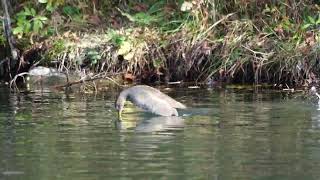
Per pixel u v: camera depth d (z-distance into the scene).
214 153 24.66
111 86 43.41
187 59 45.16
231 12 47.56
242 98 37.44
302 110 33.19
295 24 46.28
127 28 47.75
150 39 46.16
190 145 25.83
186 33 45.97
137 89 32.88
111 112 33.31
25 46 47.00
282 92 39.97
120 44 45.72
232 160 23.69
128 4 50.41
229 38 45.25
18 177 21.84
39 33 47.62
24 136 27.64
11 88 43.00
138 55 45.50
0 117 32.00
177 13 48.19
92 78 44.12
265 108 33.84
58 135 27.78
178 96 38.41
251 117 31.41
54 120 31.12
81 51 46.03
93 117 31.92
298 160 23.67
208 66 45.06
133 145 25.89
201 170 22.50
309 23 45.72
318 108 33.78
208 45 45.25
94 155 24.45
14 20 48.91
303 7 47.12
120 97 32.56
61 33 47.69
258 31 46.00
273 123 29.91
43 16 48.22
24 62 46.69
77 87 43.00
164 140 26.69
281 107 34.12
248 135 27.53
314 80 43.28
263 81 44.22
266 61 44.03
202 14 46.72
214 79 44.69
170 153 24.64
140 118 31.59
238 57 44.53
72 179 21.61
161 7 49.09
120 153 24.69
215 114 32.34
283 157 24.06
